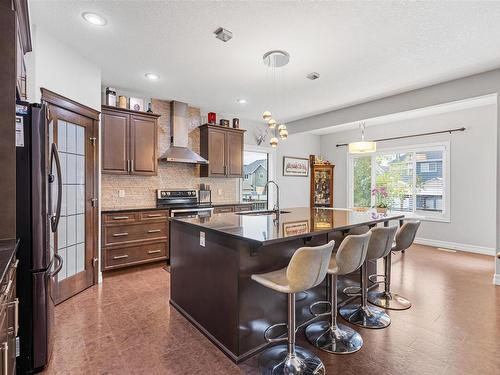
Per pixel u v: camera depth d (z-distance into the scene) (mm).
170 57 3107
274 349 2078
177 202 4746
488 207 4836
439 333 2262
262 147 6227
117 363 1892
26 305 1758
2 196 1701
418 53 2977
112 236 3598
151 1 2168
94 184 3354
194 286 2422
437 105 3857
